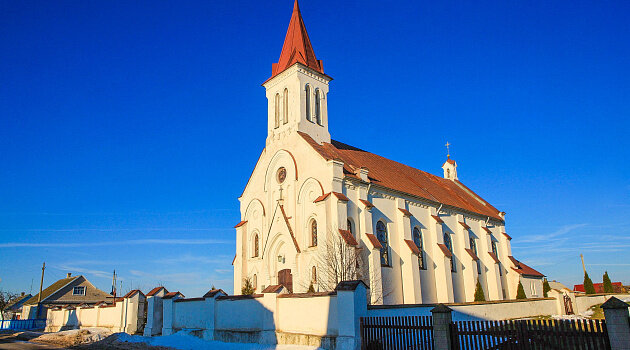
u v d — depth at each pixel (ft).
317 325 76.95
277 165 145.48
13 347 97.35
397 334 66.39
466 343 60.03
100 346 94.02
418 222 155.02
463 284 170.60
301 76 148.56
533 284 215.10
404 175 182.80
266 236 142.92
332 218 121.29
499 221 210.79
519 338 57.16
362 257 123.24
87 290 286.46
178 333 103.86
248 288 136.15
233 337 91.76
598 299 172.86
